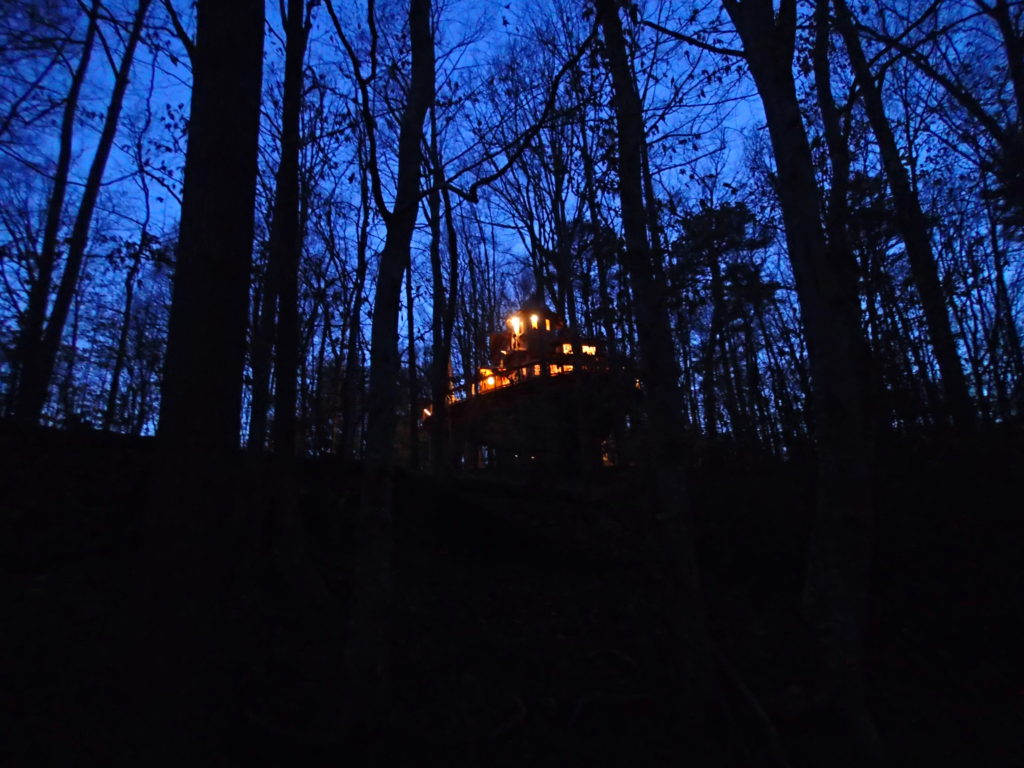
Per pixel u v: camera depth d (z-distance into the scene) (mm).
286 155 8906
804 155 6086
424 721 5727
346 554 9297
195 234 3465
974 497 9289
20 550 7469
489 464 23203
